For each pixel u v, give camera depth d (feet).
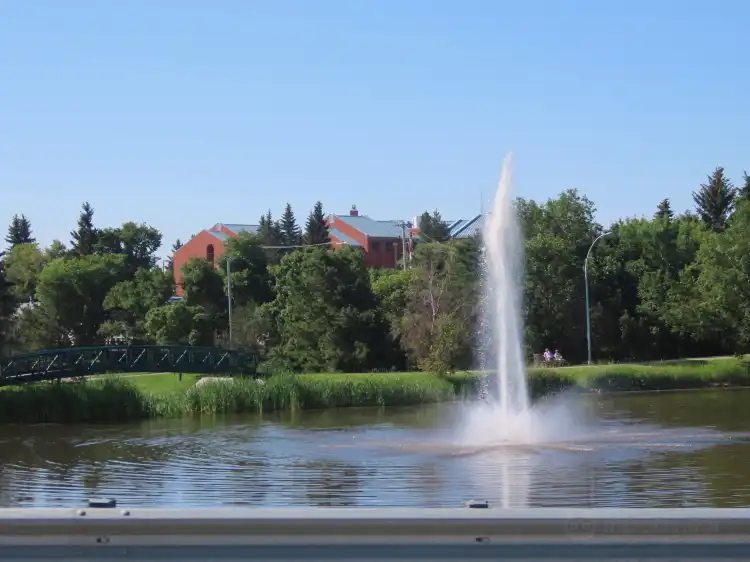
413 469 76.13
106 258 299.79
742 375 192.13
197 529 16.56
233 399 153.48
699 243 261.44
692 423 113.80
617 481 68.18
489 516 16.53
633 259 255.50
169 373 188.85
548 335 233.14
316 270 222.07
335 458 85.10
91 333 284.00
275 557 16.38
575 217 251.19
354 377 171.42
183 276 277.44
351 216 436.76
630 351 242.37
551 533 16.49
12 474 81.92
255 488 68.85
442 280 200.85
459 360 188.96
